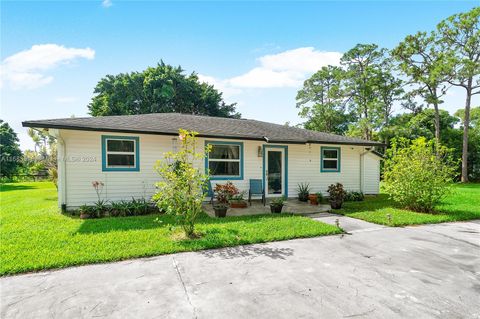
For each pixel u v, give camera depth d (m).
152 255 4.48
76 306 2.92
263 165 11.25
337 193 9.29
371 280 3.57
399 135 25.33
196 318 2.69
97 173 8.59
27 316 2.73
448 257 4.46
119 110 29.33
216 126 11.04
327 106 31.61
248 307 2.90
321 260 4.30
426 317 2.72
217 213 7.63
